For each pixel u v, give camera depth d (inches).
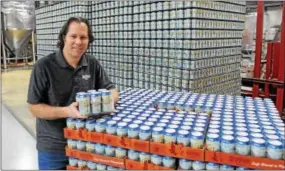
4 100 248.5
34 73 73.5
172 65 135.9
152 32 143.6
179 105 75.4
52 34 267.7
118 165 59.1
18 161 136.2
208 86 141.9
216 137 52.5
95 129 61.2
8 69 453.7
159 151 55.2
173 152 54.2
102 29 180.2
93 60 83.7
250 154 50.8
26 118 196.7
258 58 181.5
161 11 137.3
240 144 50.6
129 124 60.0
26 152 146.8
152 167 56.1
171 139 54.7
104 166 60.7
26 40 455.5
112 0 167.2
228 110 72.7
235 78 171.5
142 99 82.8
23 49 462.0
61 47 75.9
